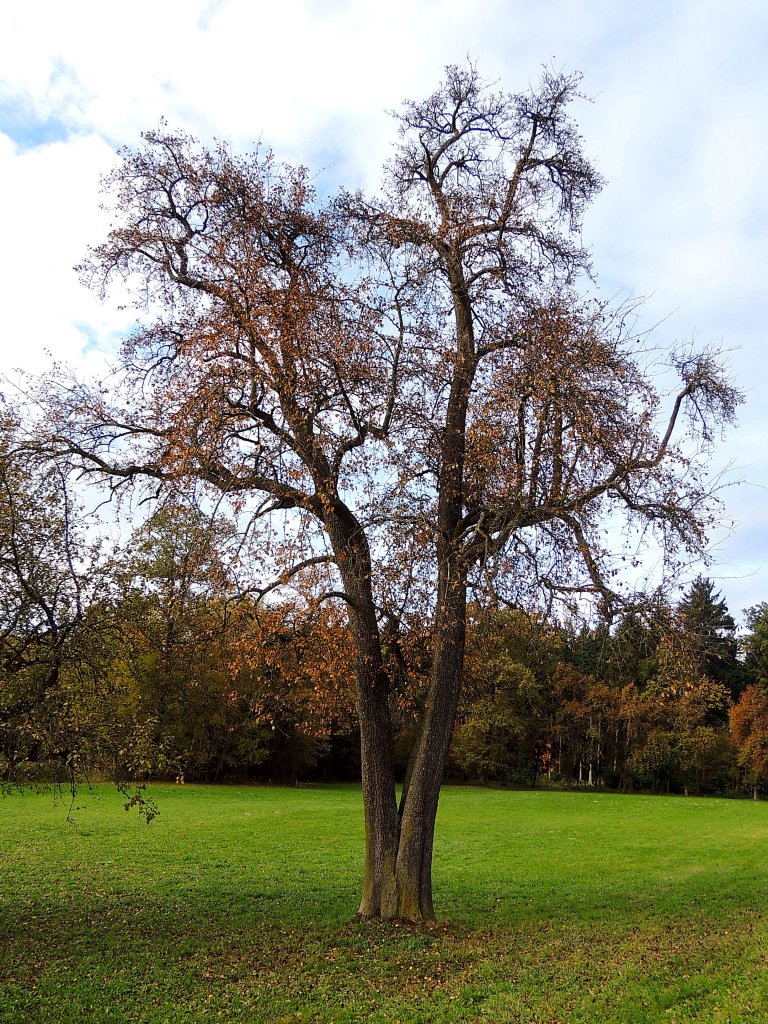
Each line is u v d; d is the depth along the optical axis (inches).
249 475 514.9
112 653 517.3
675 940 519.8
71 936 535.5
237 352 502.3
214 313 513.0
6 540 461.7
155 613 528.4
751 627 2479.1
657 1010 353.1
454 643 546.6
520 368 512.4
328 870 829.2
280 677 589.9
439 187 619.2
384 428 518.3
